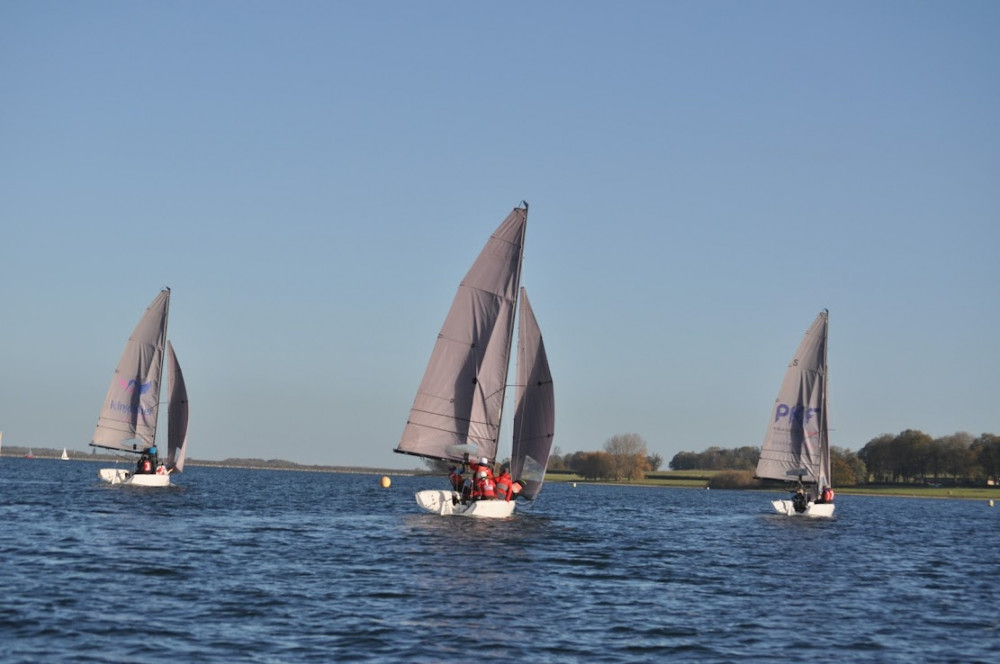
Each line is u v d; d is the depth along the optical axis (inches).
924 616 993.5
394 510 2309.3
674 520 2402.8
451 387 1758.1
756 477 2578.7
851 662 778.8
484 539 1525.6
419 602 951.6
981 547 1904.5
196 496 2500.0
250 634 791.1
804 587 1173.7
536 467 1795.0
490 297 1760.6
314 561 1213.7
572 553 1413.6
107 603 887.1
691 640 836.0
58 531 1438.2
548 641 810.2
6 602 869.8
